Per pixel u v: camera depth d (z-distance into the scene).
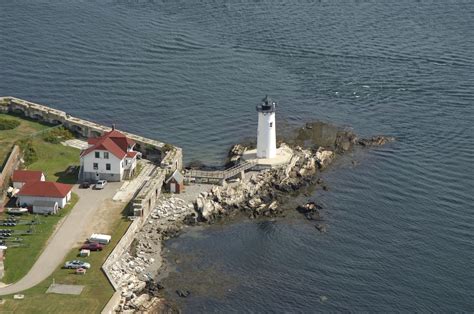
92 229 130.00
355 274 126.00
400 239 135.38
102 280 116.25
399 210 144.25
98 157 145.75
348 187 152.50
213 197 145.12
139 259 126.88
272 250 132.25
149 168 153.25
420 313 116.81
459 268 127.19
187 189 148.62
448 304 118.88
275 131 168.12
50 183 136.38
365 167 160.25
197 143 170.38
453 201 147.00
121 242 126.19
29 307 108.75
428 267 127.62
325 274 126.06
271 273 126.06
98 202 139.00
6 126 163.88
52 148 158.12
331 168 159.88
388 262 129.00
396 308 117.88
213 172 152.50
